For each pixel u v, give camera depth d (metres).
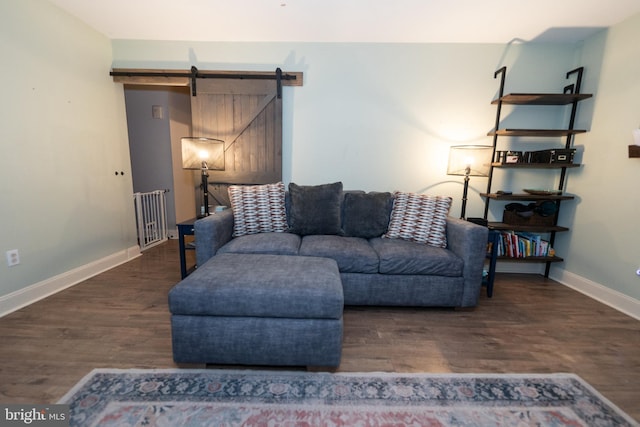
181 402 1.20
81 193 2.45
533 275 2.85
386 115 2.79
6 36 1.86
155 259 3.04
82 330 1.70
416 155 2.84
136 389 1.26
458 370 1.44
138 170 3.91
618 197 2.20
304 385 1.31
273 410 1.17
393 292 2.02
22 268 1.99
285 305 1.33
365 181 2.90
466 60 2.68
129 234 3.06
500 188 2.85
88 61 2.49
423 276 2.01
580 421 1.15
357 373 1.40
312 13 2.22
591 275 2.40
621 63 2.20
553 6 2.05
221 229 2.14
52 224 2.20
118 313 1.91
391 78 2.74
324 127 2.83
